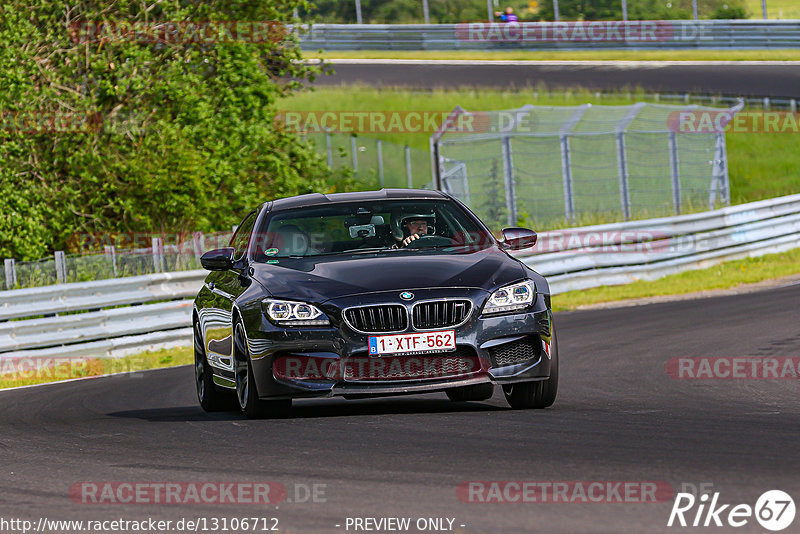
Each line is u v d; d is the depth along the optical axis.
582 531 14.61
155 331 58.50
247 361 26.98
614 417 25.14
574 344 45.78
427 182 123.75
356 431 24.16
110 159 80.69
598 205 110.06
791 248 86.38
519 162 116.88
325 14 176.75
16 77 77.38
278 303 26.38
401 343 25.72
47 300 53.78
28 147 79.44
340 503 17.14
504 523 15.26
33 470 22.17
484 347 25.98
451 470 19.16
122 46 82.88
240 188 83.56
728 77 148.62
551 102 137.62
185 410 33.31
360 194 31.94
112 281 56.31
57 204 79.81
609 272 73.81
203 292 33.34
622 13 179.25
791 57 160.62
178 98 82.00
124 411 33.47
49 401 37.72
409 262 27.55
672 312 56.12
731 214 82.25
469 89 142.75
